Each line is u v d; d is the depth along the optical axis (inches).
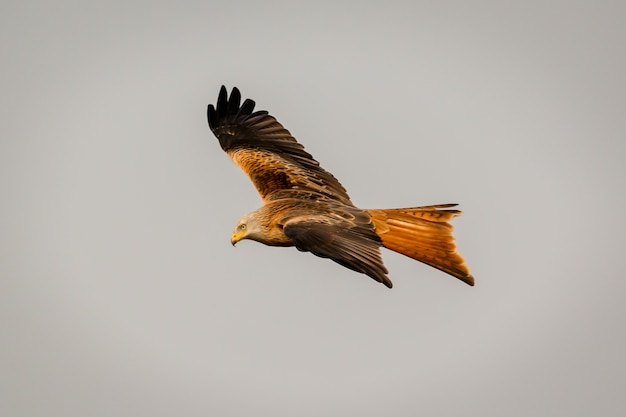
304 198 677.9
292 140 758.5
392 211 620.1
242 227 645.3
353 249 566.3
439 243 604.4
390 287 542.9
